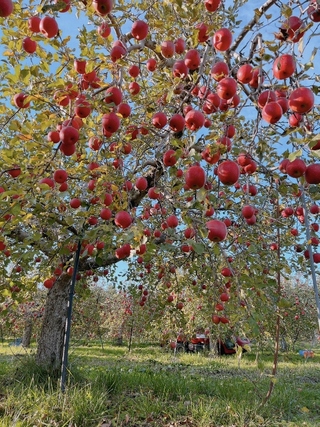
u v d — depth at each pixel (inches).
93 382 201.3
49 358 218.2
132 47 91.1
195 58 87.5
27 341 461.4
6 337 642.8
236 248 155.5
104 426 144.8
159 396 192.7
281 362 433.4
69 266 197.9
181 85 94.0
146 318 226.2
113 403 177.9
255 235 158.4
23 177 102.3
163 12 115.3
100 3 74.7
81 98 85.6
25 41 89.9
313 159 82.6
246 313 100.7
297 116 74.4
